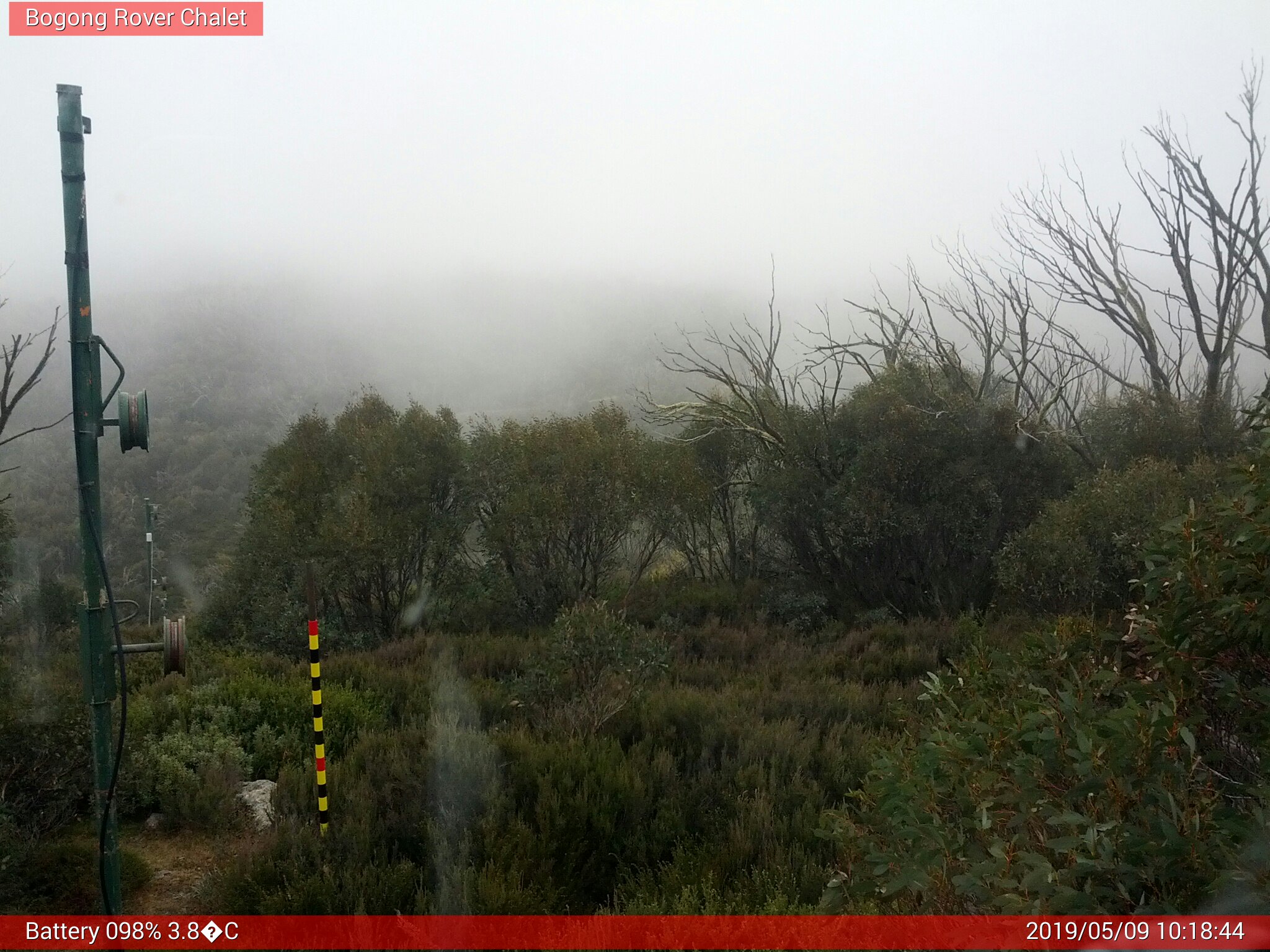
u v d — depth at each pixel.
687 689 8.76
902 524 12.85
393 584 15.18
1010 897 2.55
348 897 4.55
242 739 7.79
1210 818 2.51
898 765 3.56
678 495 15.36
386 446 15.26
